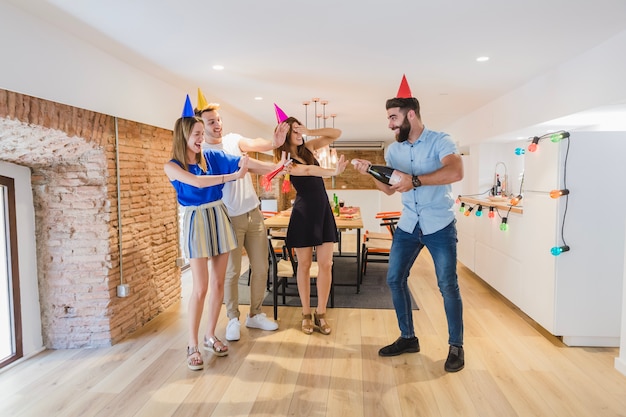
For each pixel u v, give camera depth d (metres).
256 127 7.32
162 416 2.02
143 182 3.37
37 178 2.82
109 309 2.90
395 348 2.69
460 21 2.36
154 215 3.54
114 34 2.55
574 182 2.75
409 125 2.43
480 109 5.27
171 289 3.84
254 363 2.59
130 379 2.40
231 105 5.11
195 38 2.63
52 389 2.29
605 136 2.73
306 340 2.96
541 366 2.53
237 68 3.35
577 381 2.34
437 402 2.13
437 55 3.00
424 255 6.09
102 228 2.87
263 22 2.37
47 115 2.32
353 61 3.17
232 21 2.35
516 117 4.11
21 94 2.15
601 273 2.79
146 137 3.44
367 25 2.42
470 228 4.84
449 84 3.95
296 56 3.03
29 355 2.73
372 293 4.17
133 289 3.19
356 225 3.83
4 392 2.27
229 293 3.03
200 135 2.40
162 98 3.76
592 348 2.80
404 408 2.07
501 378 2.38
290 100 4.75
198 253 2.47
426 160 2.44
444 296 2.50
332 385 2.31
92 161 2.84
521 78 3.70
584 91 2.92
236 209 2.97
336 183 10.95
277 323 3.31
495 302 3.84
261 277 3.16
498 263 3.88
